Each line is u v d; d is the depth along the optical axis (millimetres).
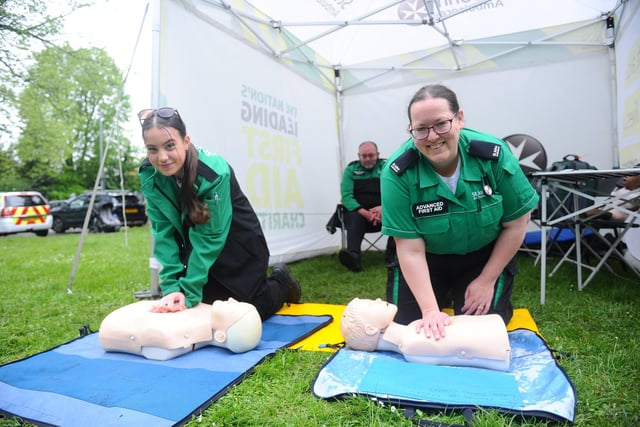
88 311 3170
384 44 5773
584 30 4980
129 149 32906
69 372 1865
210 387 1680
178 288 2340
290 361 1957
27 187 29656
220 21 4004
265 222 4641
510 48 5328
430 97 1743
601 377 1712
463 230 2002
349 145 6254
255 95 4492
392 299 2354
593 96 4992
